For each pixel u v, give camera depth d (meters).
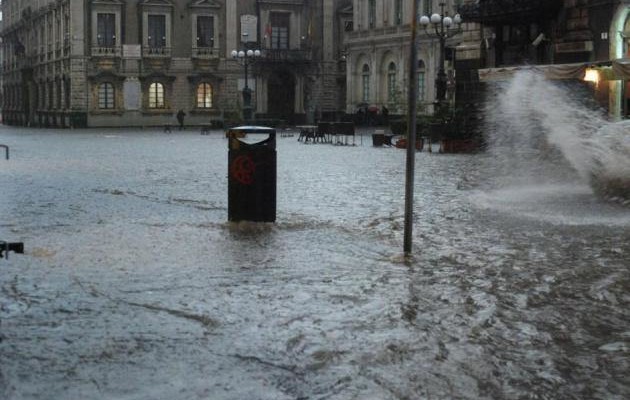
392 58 72.12
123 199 17.88
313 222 14.18
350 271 10.04
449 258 10.92
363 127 71.38
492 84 39.19
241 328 7.45
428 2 67.56
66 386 5.89
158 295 8.67
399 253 11.27
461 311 8.16
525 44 38.38
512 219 14.52
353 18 79.44
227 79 82.19
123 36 78.81
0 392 5.74
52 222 14.16
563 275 9.85
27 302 8.28
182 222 14.13
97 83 78.75
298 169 26.03
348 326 7.57
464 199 17.58
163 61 80.00
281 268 10.18
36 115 92.69
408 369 6.39
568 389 6.01
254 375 6.19
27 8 96.06
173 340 7.05
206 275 9.72
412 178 11.20
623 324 7.76
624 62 26.89
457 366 6.48
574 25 34.44
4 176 23.88
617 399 5.83
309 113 84.19
